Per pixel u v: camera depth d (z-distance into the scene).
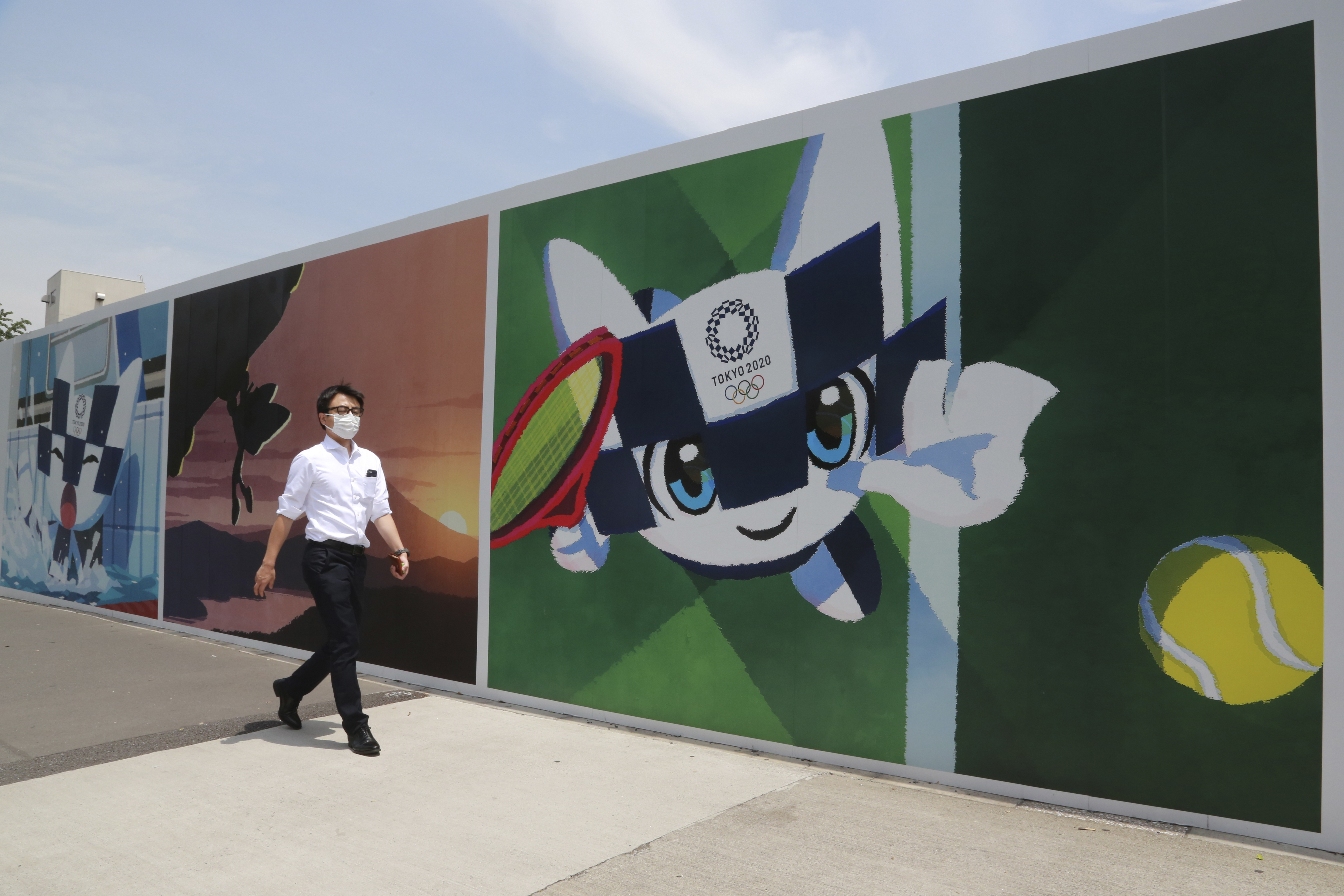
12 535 12.24
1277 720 3.75
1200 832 3.85
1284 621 3.75
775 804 4.15
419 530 6.91
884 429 4.71
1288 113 3.81
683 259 5.51
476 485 6.54
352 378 7.51
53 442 11.45
